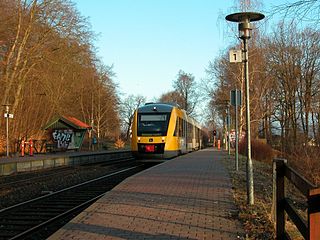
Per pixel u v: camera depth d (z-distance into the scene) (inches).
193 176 676.7
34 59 1568.7
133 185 563.2
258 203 432.5
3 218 436.8
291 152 1103.6
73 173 960.3
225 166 910.4
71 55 1716.3
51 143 1883.6
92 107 2618.1
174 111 1127.0
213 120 2741.1
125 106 3821.4
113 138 3422.7
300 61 1604.3
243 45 434.3
